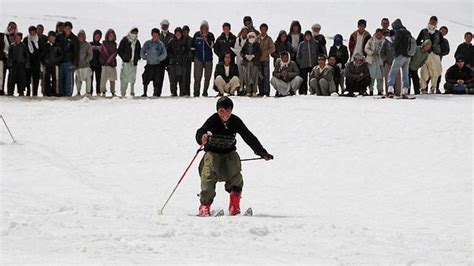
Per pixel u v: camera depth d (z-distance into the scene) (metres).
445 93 34.19
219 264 7.94
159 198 16.55
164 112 29.03
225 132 13.43
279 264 8.12
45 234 9.46
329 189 18.11
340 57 32.94
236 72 32.53
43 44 32.16
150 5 93.75
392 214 14.70
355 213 14.80
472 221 13.85
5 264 7.44
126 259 7.91
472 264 8.96
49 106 30.06
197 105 30.30
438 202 16.36
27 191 16.39
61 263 7.54
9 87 32.19
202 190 13.16
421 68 34.47
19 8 83.19
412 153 22.92
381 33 32.34
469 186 18.33
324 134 25.50
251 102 30.75
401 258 8.99
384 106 29.88
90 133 25.72
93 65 32.97
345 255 9.07
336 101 30.83
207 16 90.31
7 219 10.52
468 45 34.09
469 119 27.59
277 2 100.00
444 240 10.93
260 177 19.83
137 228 10.27
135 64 33.03
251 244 9.56
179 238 9.67
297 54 32.62
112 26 78.12
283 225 11.28
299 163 21.77
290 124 26.91
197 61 32.97
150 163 21.86
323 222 12.50
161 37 34.19
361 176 19.91
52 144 23.98
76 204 14.01
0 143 23.70
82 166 21.08
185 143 24.55
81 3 90.00
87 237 9.30
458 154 22.67
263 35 32.75
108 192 17.17
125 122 27.45
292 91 32.47
